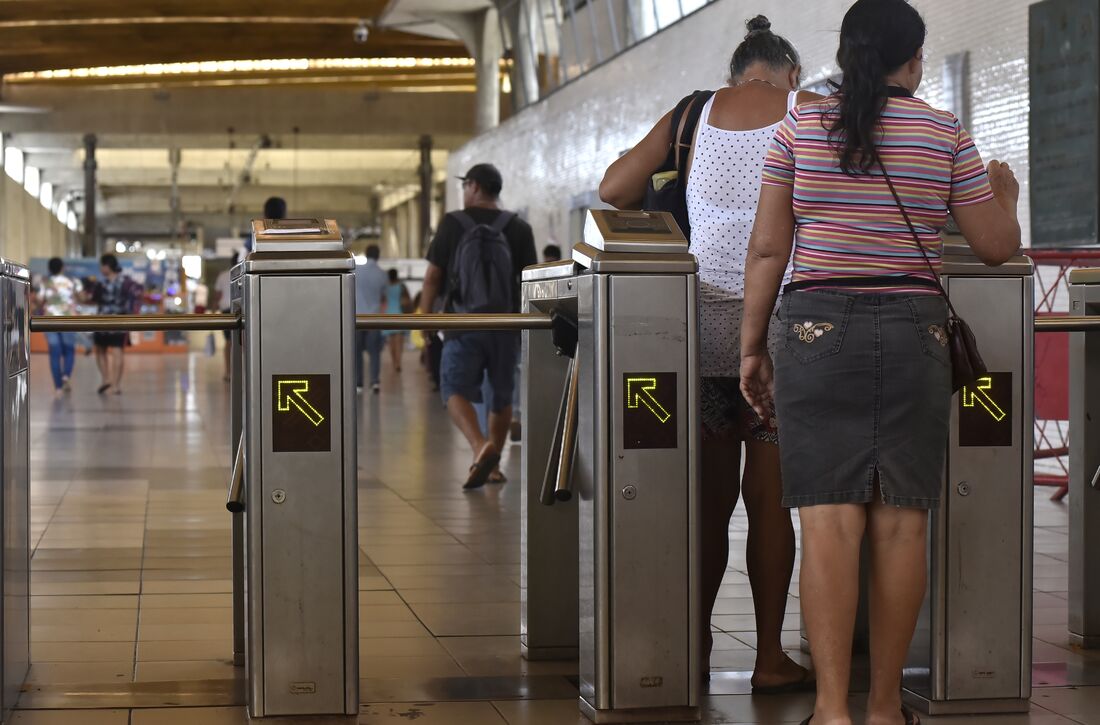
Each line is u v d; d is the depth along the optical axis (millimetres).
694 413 3062
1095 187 8102
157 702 3244
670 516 3062
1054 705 3312
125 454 9016
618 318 3018
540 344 3703
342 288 2955
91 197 38844
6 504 3100
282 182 49031
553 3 19125
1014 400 3227
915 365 2781
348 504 2977
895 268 2814
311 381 2955
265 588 2965
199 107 35875
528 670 3588
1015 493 3229
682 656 3084
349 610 2986
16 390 3234
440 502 6836
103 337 15969
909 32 2836
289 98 36125
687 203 3566
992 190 3098
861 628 3895
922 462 2805
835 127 2809
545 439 3705
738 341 3461
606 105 16953
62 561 5094
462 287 7207
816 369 2797
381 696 3332
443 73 35500
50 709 3184
